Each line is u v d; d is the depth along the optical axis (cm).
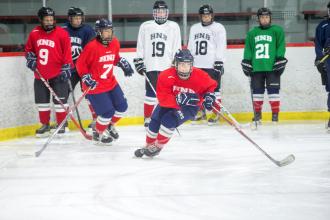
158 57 1266
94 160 945
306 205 662
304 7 1560
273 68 1323
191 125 1359
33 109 1262
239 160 934
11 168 891
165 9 1254
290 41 1577
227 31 1608
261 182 782
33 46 1175
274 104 1345
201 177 815
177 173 841
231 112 1428
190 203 677
